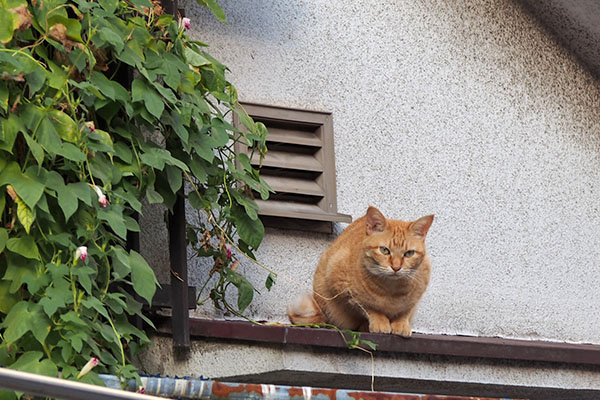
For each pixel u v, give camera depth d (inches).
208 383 159.6
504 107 266.7
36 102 167.9
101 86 179.6
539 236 261.9
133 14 198.2
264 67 243.4
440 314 246.8
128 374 159.8
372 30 257.1
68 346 158.7
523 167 265.0
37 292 161.5
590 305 262.4
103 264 174.7
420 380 217.0
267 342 203.0
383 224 233.6
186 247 203.9
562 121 272.7
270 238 234.2
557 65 275.6
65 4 176.1
